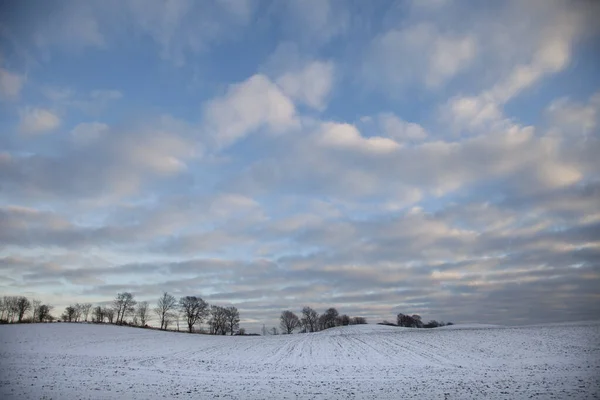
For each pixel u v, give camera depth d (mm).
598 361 33656
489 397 19000
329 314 174375
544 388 21000
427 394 20281
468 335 62750
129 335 77625
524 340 52781
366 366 36219
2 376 24641
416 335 68188
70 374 26781
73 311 135250
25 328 78812
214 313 143875
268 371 32531
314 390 21969
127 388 21672
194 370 32594
